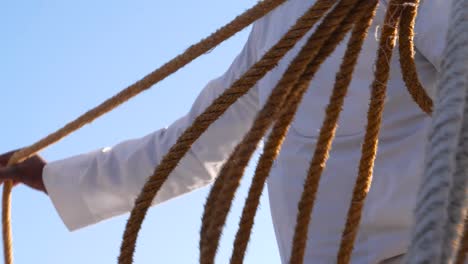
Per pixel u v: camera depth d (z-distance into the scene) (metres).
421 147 2.33
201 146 3.23
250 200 1.80
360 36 1.83
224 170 1.94
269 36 2.82
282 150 2.59
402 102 2.38
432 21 2.31
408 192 2.31
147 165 3.34
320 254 2.44
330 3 1.78
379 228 2.34
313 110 2.54
